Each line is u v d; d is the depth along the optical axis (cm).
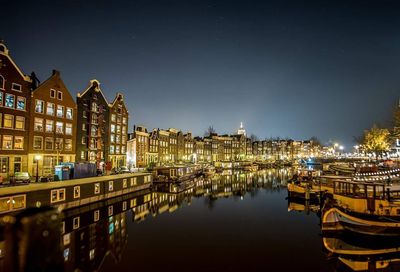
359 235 2219
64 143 4862
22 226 266
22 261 263
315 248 2067
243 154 14600
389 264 1780
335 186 2809
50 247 284
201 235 2359
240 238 2292
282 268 1711
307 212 3300
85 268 1673
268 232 2475
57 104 4753
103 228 2520
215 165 10931
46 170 4500
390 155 9681
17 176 3534
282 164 14225
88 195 3188
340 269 1683
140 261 1794
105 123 6159
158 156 8794
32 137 4312
